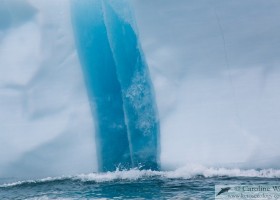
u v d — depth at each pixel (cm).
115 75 3988
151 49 3797
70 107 3791
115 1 3975
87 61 3888
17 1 3875
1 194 3212
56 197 2975
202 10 3756
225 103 3678
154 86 3781
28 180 3684
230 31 3719
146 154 3750
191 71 3753
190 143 3666
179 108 3744
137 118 3831
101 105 3847
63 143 3747
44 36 3869
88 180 3512
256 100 3644
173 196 2828
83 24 3947
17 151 3728
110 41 4000
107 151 3772
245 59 3694
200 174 3512
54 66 3834
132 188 3139
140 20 3816
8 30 3862
